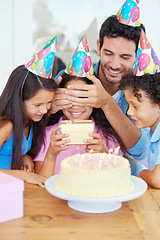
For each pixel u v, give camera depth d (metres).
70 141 1.18
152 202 0.93
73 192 0.85
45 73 1.29
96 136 1.19
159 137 1.26
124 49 1.49
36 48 2.72
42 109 1.32
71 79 1.39
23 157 1.49
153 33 2.69
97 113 1.56
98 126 1.56
